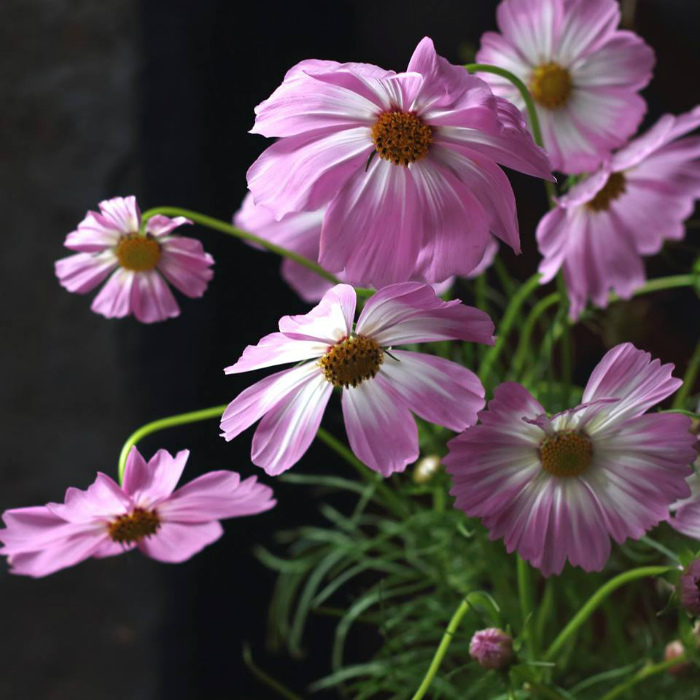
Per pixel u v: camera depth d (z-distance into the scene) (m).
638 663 0.64
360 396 0.52
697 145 0.63
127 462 0.53
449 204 0.52
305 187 0.52
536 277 0.66
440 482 0.65
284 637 0.80
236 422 0.52
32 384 0.80
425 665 0.68
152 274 0.60
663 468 0.52
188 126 0.77
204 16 0.77
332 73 0.50
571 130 0.61
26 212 0.78
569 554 0.53
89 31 0.76
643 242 0.64
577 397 0.67
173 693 0.80
